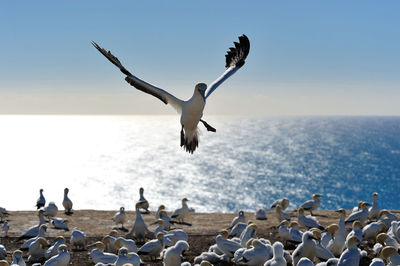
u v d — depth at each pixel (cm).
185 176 15650
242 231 2070
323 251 1627
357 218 2277
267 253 1584
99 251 1708
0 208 2612
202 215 2838
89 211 2931
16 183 13625
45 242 1806
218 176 15712
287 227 2067
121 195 11706
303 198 11550
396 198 11675
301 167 18488
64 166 18525
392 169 17450
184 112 1205
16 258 1619
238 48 1252
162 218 2353
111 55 1135
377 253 1680
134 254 1606
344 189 12988
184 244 1631
